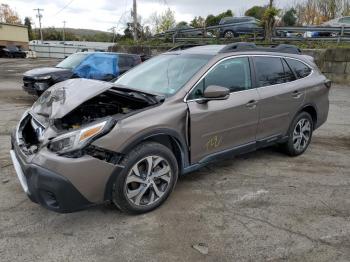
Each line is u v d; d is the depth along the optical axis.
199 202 3.96
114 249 3.10
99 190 3.28
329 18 37.22
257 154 5.62
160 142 3.80
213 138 4.16
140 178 3.54
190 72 4.21
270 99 4.77
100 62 10.89
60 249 3.08
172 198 4.03
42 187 3.11
